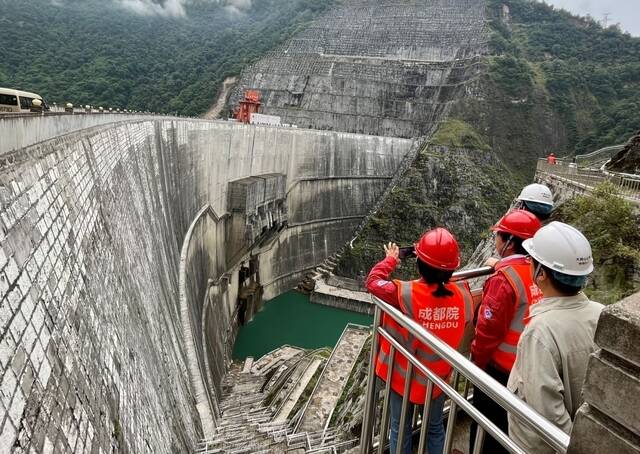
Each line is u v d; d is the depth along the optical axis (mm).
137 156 25828
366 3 122312
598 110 95250
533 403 4379
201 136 42719
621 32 121312
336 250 75062
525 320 5008
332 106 96938
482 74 93625
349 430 22719
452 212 75062
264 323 56406
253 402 34375
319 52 111625
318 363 38969
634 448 2865
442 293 5562
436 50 104562
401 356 5688
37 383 7504
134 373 13766
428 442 6039
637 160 31156
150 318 18703
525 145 89688
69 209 12102
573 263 4457
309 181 69938
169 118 38500
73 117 16500
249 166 55344
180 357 23062
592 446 3096
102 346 11523
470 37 103812
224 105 104562
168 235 29656
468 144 81188
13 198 8609
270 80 103000
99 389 10344
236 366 44062
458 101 90500
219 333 42156
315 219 71812
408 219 74438
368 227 74125
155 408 15117
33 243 9008
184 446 17625
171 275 27578
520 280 5586
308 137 68250
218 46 137750
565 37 120500
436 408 5906
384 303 5668
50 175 11336
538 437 4309
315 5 141250
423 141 83688
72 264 11125
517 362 4680
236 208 50344
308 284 67375
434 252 5457
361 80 96812
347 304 63062
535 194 7602
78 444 8289
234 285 52000
